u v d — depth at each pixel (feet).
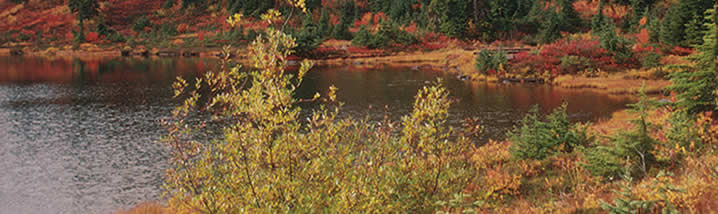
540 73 177.47
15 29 634.43
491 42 356.79
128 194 62.13
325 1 652.07
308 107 122.31
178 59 367.25
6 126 108.17
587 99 130.11
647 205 22.12
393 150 26.63
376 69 243.81
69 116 121.19
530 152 50.21
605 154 38.17
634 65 171.83
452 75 205.98
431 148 25.55
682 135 39.91
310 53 314.35
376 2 579.48
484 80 183.83
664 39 195.72
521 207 33.09
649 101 45.80
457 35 362.12
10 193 63.52
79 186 65.67
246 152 22.00
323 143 24.14
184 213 25.73
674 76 48.03
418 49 340.59
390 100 137.80
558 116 51.72
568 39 294.46
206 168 22.47
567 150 50.24
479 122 99.76
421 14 449.48
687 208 21.53
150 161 76.89
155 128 103.96
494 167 48.73
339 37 418.10
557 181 38.68
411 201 26.32
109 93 167.94
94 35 534.37
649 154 37.27
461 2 367.25
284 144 22.13
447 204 27.43
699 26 186.09
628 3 385.91
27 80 215.51
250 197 21.20
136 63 323.16
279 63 20.68
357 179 23.98
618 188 32.45
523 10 420.77
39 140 93.61
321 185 23.40
